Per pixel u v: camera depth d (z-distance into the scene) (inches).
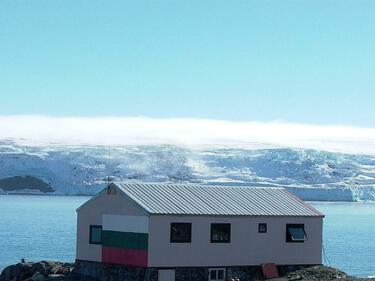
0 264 3580.2
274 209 2292.1
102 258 2197.3
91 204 2249.0
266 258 2239.2
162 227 2066.9
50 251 4473.4
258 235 2229.3
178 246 2090.3
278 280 2177.7
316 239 2337.6
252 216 2214.6
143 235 2065.7
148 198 2149.4
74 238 5625.0
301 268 2300.7
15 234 6033.5
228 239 2175.2
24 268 2369.6
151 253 2048.5
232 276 2174.0
